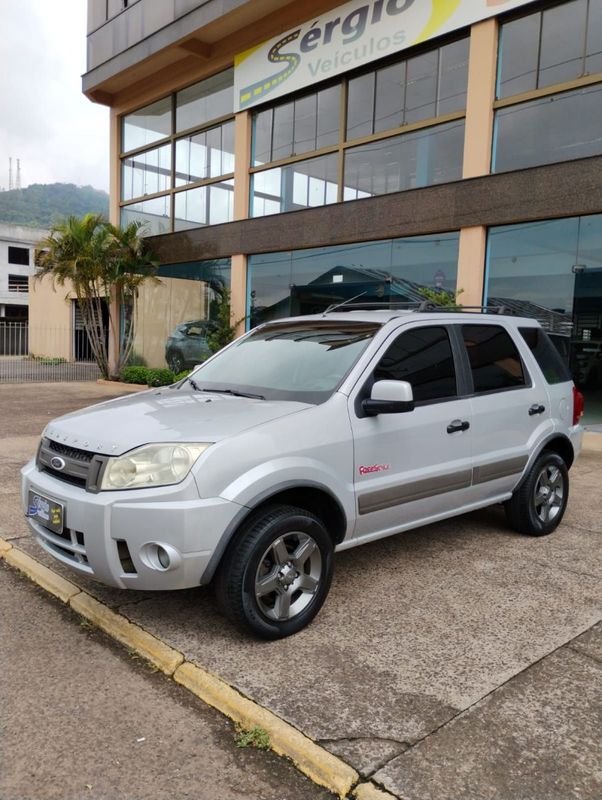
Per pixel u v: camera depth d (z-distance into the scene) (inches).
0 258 1836.9
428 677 122.9
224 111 660.1
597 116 394.3
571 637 139.6
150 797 92.6
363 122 526.9
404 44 485.4
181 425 136.3
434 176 481.7
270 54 592.7
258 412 143.9
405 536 209.0
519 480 201.3
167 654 128.1
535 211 417.1
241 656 129.7
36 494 143.6
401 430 160.4
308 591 142.6
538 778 95.4
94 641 137.7
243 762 100.6
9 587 165.3
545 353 221.8
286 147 594.2
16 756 100.5
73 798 92.2
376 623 145.5
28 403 554.6
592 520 230.7
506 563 184.7
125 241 722.2
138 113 780.0
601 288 398.3
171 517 123.2
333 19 536.1
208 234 668.1
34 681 121.6
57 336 1179.3
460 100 463.5
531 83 426.0
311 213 559.8
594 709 112.8
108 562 127.0
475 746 102.5
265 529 131.0
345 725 107.4
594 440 403.9
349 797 92.7
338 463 145.9
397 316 177.9
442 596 160.7
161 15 666.8
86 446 135.0
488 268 453.4
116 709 113.4
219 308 656.4
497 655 131.5
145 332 757.3
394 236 501.0
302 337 183.0
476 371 187.9
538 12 421.1
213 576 131.3
